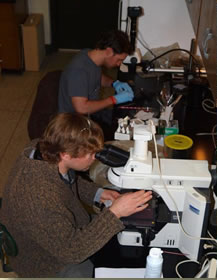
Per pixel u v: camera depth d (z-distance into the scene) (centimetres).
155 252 148
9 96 463
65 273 178
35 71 518
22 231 162
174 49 323
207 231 172
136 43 358
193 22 264
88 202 194
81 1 538
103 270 163
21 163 160
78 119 155
